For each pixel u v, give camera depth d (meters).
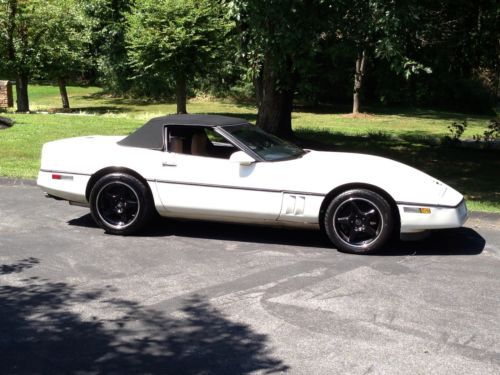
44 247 6.32
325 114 28.58
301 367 3.72
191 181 6.61
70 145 7.15
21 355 3.86
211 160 6.64
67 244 6.45
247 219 6.57
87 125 17.59
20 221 7.39
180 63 22.61
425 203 6.06
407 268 5.77
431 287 5.22
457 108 32.56
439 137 18.84
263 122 15.13
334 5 9.54
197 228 7.21
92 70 41.53
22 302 4.77
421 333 4.24
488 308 4.74
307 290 5.10
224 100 35.69
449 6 11.95
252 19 9.23
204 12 22.22
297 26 9.24
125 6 31.86
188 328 4.29
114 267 5.69
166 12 22.14
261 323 4.39
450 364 3.78
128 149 6.93
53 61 24.88
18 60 22.55
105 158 6.88
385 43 9.21
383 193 6.16
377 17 9.23
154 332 4.23
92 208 6.87
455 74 13.16
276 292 5.04
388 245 6.59
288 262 5.91
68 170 6.99
